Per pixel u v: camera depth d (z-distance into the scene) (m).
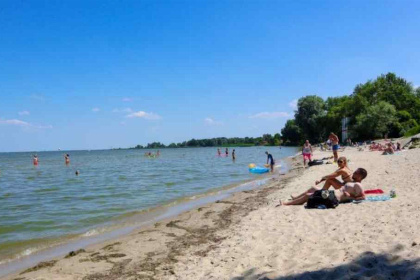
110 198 20.58
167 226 12.32
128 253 9.34
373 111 74.56
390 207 9.84
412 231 7.25
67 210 17.00
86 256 9.31
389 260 5.84
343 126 87.31
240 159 63.44
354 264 5.86
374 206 10.24
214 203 16.31
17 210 17.41
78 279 7.64
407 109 82.62
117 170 46.53
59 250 10.40
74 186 28.00
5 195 23.50
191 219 13.12
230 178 30.02
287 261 6.71
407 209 9.31
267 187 20.64
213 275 6.68
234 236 9.63
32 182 32.94
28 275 8.06
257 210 13.08
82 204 18.73
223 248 8.57
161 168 47.59
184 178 31.58
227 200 16.81
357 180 11.50
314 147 87.56
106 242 10.91
